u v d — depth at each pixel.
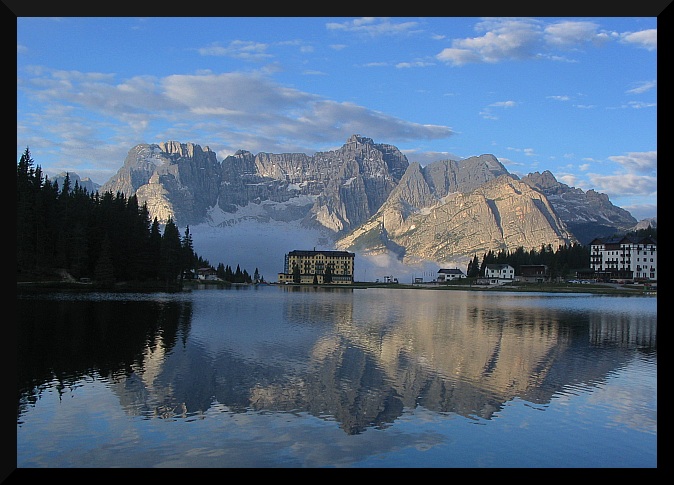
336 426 40.25
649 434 39.28
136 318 102.25
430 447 36.56
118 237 199.62
